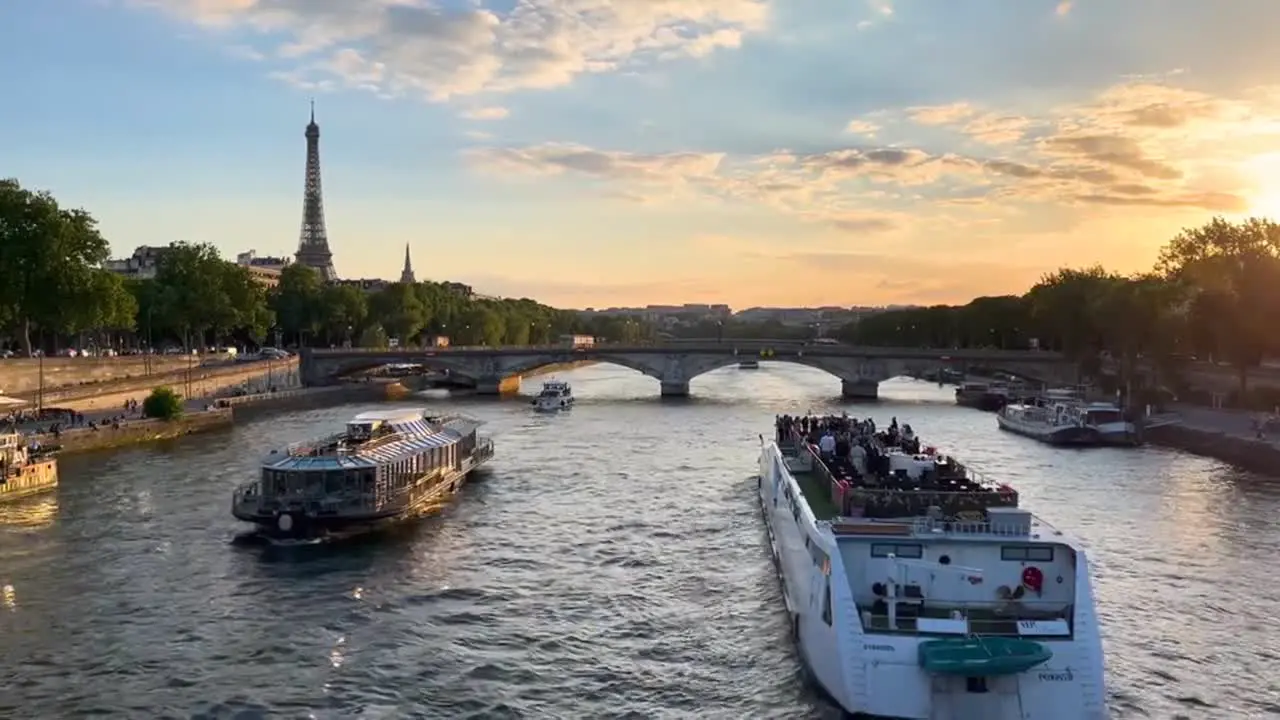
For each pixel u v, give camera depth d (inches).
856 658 1198.3
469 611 1749.5
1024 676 1174.3
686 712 1311.5
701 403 6373.0
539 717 1304.1
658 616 1723.7
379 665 1487.5
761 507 2632.9
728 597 1838.1
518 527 2422.5
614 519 2519.7
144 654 1529.3
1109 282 6328.7
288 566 2037.4
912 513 1461.6
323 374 7234.3
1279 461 3430.1
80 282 4884.4
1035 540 1331.2
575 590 1881.2
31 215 4793.3
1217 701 1362.0
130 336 7706.7
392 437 2657.5
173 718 1298.0
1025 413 4658.0
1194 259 5526.6
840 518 1429.6
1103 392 5954.7
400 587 1892.2
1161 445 4188.0
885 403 6466.5
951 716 1176.8
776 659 1508.4
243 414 5305.1
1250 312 4544.8
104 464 3380.9
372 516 2267.5
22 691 1385.3
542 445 4033.0
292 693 1381.6
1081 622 1203.9
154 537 2279.8
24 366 4677.7
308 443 2559.1
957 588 1331.2
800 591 1510.8
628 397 6943.9
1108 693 1381.6
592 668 1476.4
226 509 2591.0
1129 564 2075.5
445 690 1395.2
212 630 1643.7
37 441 3398.1
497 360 7322.8
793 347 7416.3
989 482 1644.9
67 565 2034.9
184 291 6505.9
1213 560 2111.2
